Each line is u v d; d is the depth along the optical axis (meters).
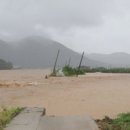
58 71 91.38
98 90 38.66
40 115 15.22
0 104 26.86
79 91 37.69
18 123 13.11
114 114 20.22
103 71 133.12
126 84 49.81
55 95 33.62
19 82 59.22
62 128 12.70
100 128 13.52
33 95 34.25
